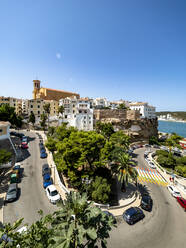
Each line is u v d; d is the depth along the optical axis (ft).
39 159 104.83
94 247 17.99
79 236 15.51
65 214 18.83
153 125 279.49
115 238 46.96
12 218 50.31
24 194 64.13
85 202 19.02
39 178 78.89
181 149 198.59
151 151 183.01
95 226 17.70
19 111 271.69
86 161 78.38
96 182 67.21
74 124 192.54
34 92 308.60
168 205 69.77
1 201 58.29
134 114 248.32
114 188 80.79
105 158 75.10
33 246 17.56
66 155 68.33
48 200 61.26
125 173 72.90
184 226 55.77
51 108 256.93
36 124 230.27
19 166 85.30
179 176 107.55
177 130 568.00
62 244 14.30
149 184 92.73
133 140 230.68
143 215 57.93
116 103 367.45
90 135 79.00
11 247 16.10
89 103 260.21
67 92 338.13
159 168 123.34
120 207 62.64
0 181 72.02
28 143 142.00
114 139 146.10
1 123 107.14
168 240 48.34
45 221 20.31
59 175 84.43
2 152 78.28
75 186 73.10
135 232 50.24
